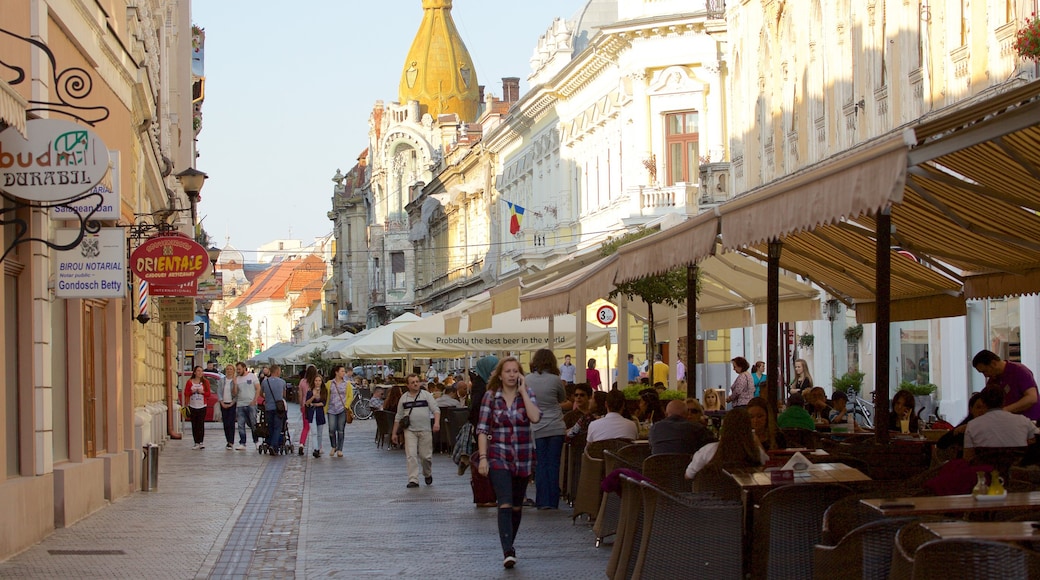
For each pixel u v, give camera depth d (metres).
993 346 23.25
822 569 7.82
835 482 9.90
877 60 26.88
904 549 6.51
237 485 22.17
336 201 131.88
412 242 100.06
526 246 54.88
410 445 21.77
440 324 29.98
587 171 50.31
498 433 12.71
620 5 43.66
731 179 37.88
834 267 16.61
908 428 17.86
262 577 12.25
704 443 13.34
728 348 41.25
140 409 26.66
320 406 30.19
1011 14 20.62
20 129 10.91
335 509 18.16
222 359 180.50
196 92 61.16
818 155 30.39
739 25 36.62
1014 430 11.67
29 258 14.39
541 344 28.81
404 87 108.19
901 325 27.78
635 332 45.81
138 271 19.66
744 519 10.27
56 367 16.31
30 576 12.05
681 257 11.39
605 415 16.02
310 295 199.50
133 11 21.59
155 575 12.26
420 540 14.71
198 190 26.98
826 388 32.00
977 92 21.75
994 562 5.87
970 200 11.91
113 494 19.05
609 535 13.76
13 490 13.31
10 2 13.07
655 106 42.38
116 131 19.62
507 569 12.50
